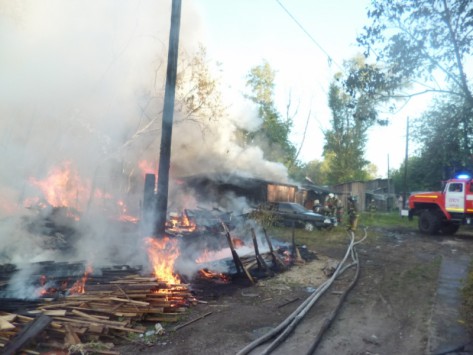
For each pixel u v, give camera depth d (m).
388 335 4.70
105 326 4.31
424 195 16.97
